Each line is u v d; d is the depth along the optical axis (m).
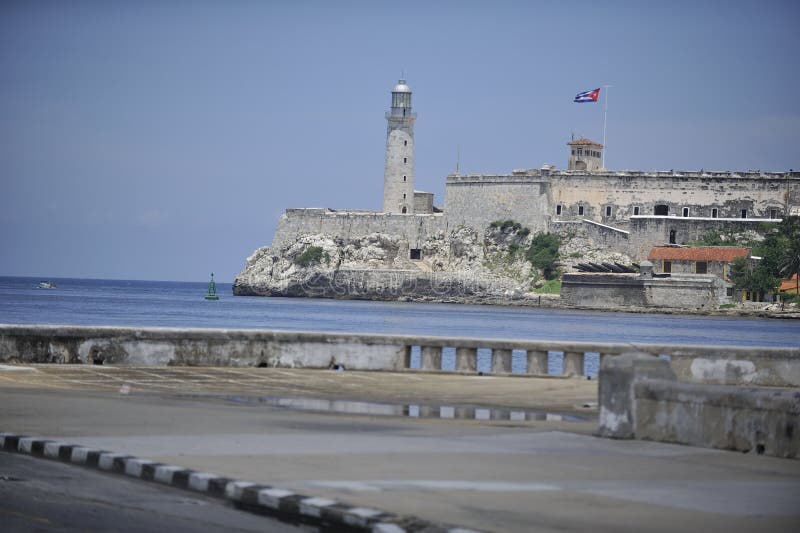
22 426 72.00
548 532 48.16
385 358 118.88
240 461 61.41
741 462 63.91
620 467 62.16
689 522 50.16
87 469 60.69
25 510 51.19
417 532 46.84
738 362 113.62
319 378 109.94
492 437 72.25
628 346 115.62
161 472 57.75
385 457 63.72
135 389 97.12
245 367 116.94
